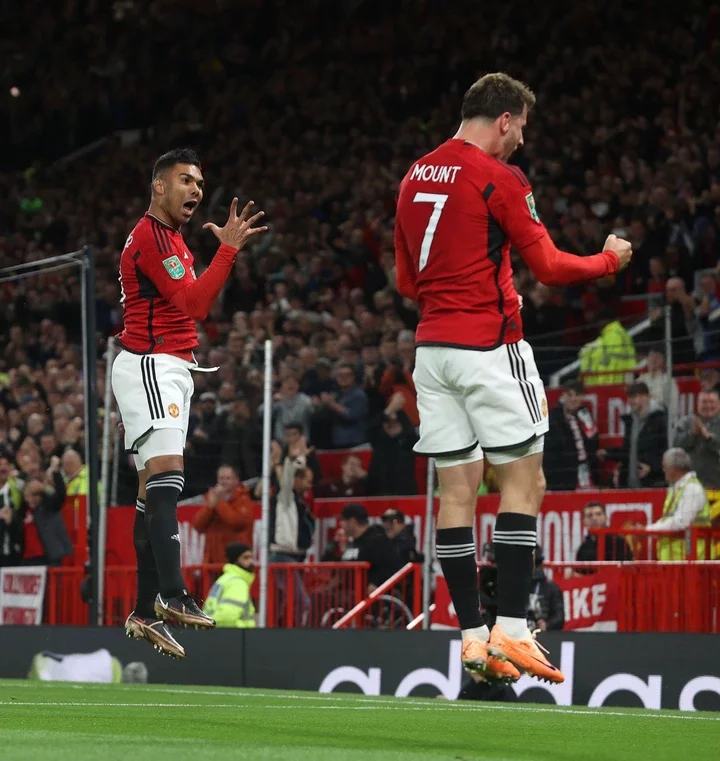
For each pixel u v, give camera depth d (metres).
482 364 17.48
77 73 94.19
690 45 66.44
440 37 78.12
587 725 18.62
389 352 48.31
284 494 40.34
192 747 13.77
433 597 36.81
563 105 66.62
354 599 37.94
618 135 62.91
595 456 37.09
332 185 71.31
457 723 18.66
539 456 17.88
